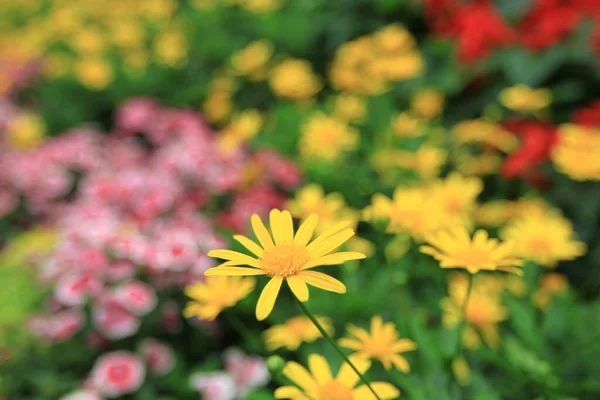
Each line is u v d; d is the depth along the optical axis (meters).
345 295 0.54
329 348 0.52
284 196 0.74
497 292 0.55
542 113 0.75
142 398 0.56
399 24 0.99
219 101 0.92
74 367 0.59
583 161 0.57
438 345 0.46
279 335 0.51
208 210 0.72
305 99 0.89
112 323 0.57
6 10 1.53
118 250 0.60
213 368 0.58
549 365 0.48
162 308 0.60
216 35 1.09
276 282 0.36
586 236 0.66
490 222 0.64
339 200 0.65
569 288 0.60
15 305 0.61
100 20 1.32
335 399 0.40
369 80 0.84
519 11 0.84
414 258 0.57
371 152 0.75
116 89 1.04
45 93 1.09
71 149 0.83
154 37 1.19
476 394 0.46
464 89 0.86
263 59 0.93
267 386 0.58
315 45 1.04
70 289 0.58
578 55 0.74
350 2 1.02
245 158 0.75
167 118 0.90
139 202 0.68
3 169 0.85
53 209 0.82
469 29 0.79
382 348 0.44
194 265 0.60
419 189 0.60
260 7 1.09
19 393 0.57
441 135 0.76
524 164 0.65
